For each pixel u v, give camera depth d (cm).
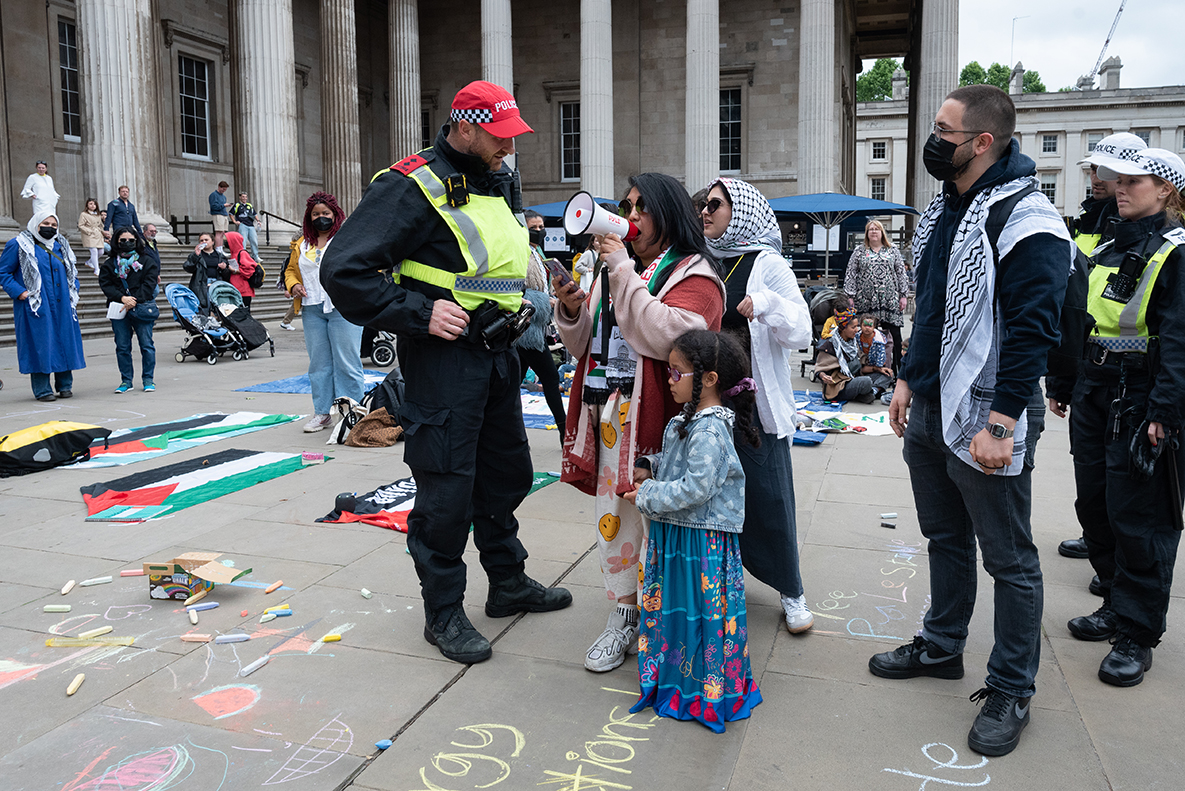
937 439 279
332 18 2491
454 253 300
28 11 2120
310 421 740
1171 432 289
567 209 277
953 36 2431
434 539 312
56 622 346
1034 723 272
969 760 251
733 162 2975
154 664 309
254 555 425
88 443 629
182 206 2591
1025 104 6359
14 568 407
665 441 282
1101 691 294
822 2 2417
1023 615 260
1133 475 291
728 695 271
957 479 267
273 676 301
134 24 1789
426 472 307
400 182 290
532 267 555
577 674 305
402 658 316
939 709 281
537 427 772
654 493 265
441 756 251
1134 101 6156
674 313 282
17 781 238
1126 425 305
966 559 294
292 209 2281
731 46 2922
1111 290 317
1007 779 241
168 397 922
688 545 270
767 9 2886
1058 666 313
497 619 354
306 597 373
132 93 1791
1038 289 242
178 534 456
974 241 254
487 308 303
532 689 293
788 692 292
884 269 959
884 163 6638
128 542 444
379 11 3350
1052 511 507
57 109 2205
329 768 245
